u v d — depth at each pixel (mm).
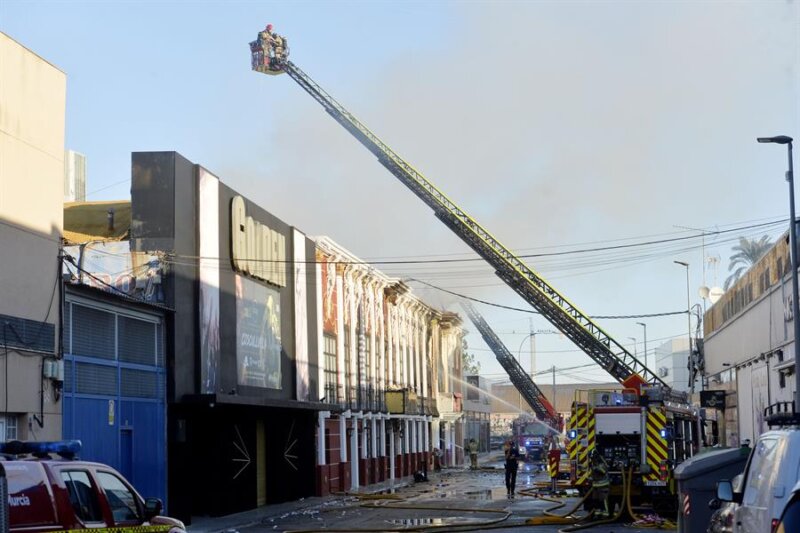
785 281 31797
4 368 20344
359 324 51625
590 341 42562
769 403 35406
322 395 43531
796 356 25969
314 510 34531
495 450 119750
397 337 61250
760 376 37656
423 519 29250
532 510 31297
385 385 57219
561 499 36344
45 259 22125
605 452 27531
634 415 27375
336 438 46062
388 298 58500
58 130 23000
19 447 11281
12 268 20938
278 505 36969
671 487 26969
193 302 29656
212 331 30750
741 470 16109
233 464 33125
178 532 12680
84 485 11469
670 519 27078
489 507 33031
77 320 23703
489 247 43688
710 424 36312
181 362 28500
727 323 46719
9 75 21250
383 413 55094
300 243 40906
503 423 142000
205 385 29859
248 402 30359
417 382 67188
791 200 26688
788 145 26797
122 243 28625
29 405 21109
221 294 31766
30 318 21422
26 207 21578
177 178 28922
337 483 45656
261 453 37406
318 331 43219
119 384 25453
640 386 28484
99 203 32594
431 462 69375
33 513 10602
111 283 26844
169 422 28203
